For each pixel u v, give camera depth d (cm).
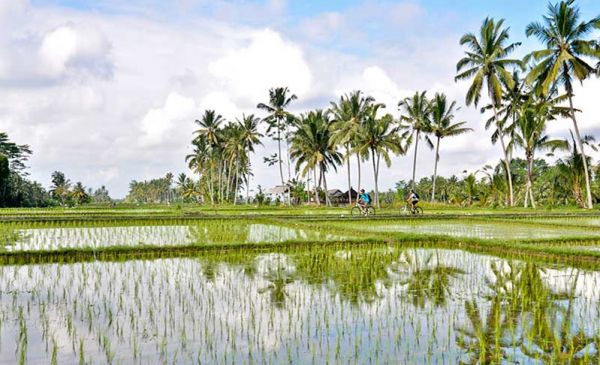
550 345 576
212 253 1288
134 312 705
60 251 1183
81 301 767
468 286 888
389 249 1359
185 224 2181
